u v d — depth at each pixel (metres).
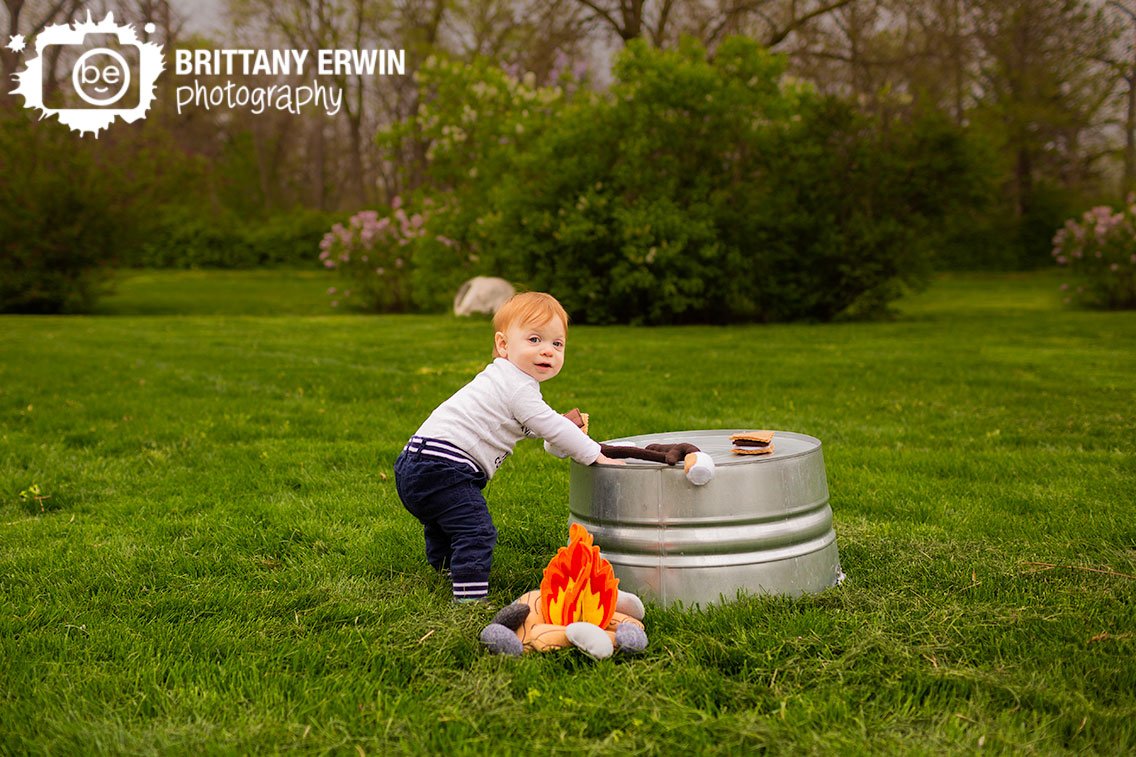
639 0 27.70
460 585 3.16
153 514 4.47
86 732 2.30
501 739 2.26
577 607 2.79
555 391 8.20
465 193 18.70
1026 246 35.19
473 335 13.81
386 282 20.84
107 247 21.23
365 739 2.24
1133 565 3.48
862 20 31.27
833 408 7.25
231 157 52.06
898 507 4.36
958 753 2.14
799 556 3.14
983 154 16.42
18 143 20.66
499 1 35.03
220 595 3.30
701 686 2.48
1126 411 6.94
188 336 13.99
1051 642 2.76
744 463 3.05
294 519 4.30
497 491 4.78
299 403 7.68
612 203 16.06
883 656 2.64
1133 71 37.81
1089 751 2.17
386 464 5.49
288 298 25.22
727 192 16.52
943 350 11.34
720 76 16.41
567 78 19.11
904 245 16.41
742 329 14.95
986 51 35.34
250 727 2.31
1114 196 41.31
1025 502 4.41
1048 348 11.45
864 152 16.19
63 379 9.19
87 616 3.13
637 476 3.08
